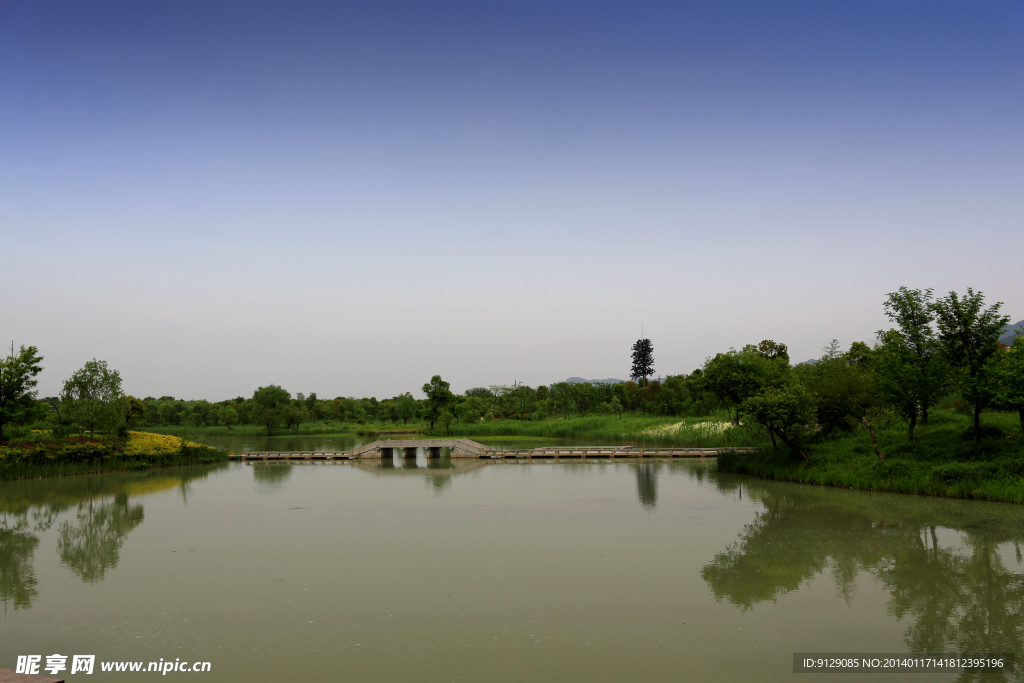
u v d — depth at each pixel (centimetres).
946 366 3994
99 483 5119
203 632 1758
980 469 3594
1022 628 1728
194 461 6912
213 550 2706
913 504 3506
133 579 2273
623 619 1831
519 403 13850
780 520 3195
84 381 6206
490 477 5381
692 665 1518
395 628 1777
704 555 2534
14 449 5412
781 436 4897
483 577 2259
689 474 5328
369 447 7462
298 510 3712
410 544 2780
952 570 2262
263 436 12294
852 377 4753
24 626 1812
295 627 1791
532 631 1747
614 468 5966
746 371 5453
